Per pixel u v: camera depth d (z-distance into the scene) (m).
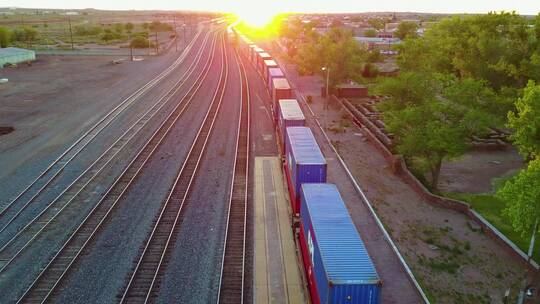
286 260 21.62
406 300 18.80
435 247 23.03
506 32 46.66
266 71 63.88
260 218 25.91
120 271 20.67
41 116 48.94
